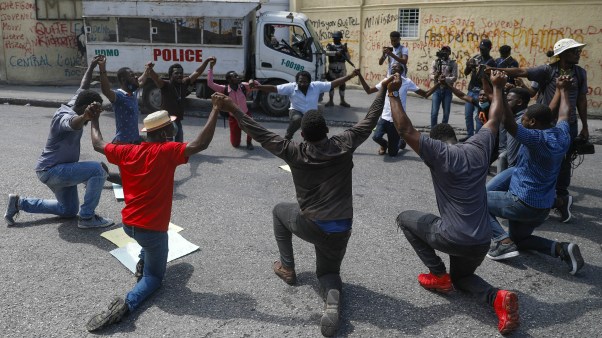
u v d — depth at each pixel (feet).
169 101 25.45
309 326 12.25
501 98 12.76
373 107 12.45
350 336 11.84
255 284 14.06
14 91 46.47
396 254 16.10
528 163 14.48
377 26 50.19
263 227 17.92
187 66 37.78
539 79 18.95
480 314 12.79
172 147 12.30
